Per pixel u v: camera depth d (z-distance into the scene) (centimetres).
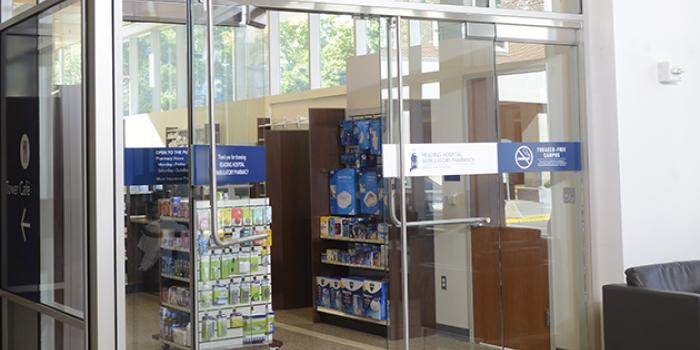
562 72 627
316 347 762
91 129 444
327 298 869
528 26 609
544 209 614
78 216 452
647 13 647
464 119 580
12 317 534
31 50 499
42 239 486
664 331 546
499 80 595
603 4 631
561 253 622
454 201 575
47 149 481
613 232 629
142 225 465
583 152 636
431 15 568
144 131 468
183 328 472
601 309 637
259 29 500
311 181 881
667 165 652
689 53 670
